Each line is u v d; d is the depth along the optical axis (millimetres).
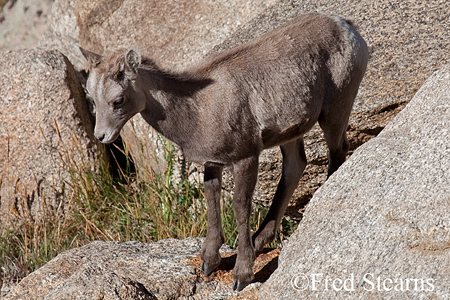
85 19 28828
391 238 12562
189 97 15359
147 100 15344
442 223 11953
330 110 16750
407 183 13070
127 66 14508
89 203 24375
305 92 15992
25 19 38344
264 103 15664
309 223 14328
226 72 15578
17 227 25016
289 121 15984
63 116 25531
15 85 25984
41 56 26297
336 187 14273
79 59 29984
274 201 17422
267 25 22906
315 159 19578
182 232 21781
